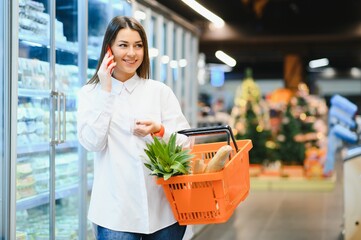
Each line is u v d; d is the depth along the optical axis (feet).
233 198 8.34
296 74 67.41
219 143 9.21
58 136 12.49
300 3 50.65
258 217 25.86
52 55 12.41
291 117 38.60
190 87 26.73
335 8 52.16
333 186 35.99
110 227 8.36
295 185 36.37
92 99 8.48
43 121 12.14
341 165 53.88
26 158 11.60
